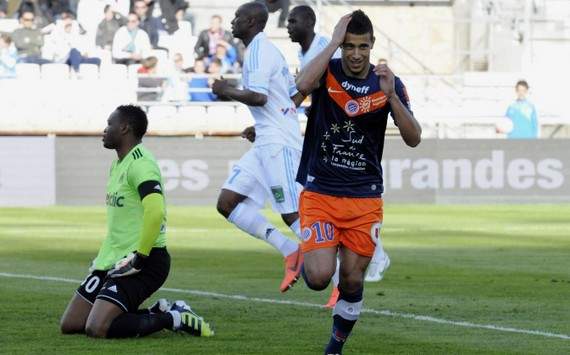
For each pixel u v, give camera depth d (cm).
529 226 6266
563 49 10388
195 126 8500
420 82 9838
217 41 8981
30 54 8900
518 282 3881
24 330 2822
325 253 2400
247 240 5444
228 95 3478
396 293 3591
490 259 4631
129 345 2622
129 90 8562
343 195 2408
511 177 8038
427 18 10806
